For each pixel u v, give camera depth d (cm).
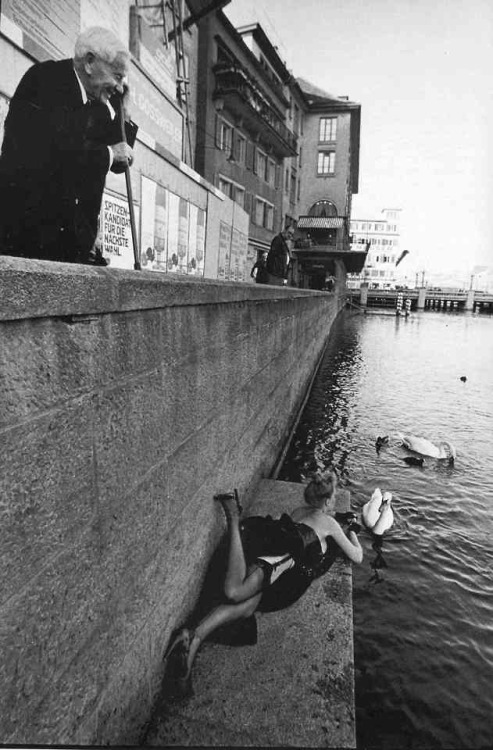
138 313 212
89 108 251
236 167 2564
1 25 417
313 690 270
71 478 162
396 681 348
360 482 728
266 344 567
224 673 279
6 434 128
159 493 247
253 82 2620
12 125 243
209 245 1176
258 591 313
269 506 501
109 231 640
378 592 452
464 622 416
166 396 251
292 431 928
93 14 631
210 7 1286
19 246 251
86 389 170
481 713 326
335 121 4394
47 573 150
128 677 218
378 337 3328
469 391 1534
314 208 4538
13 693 136
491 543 555
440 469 795
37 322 142
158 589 252
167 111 913
